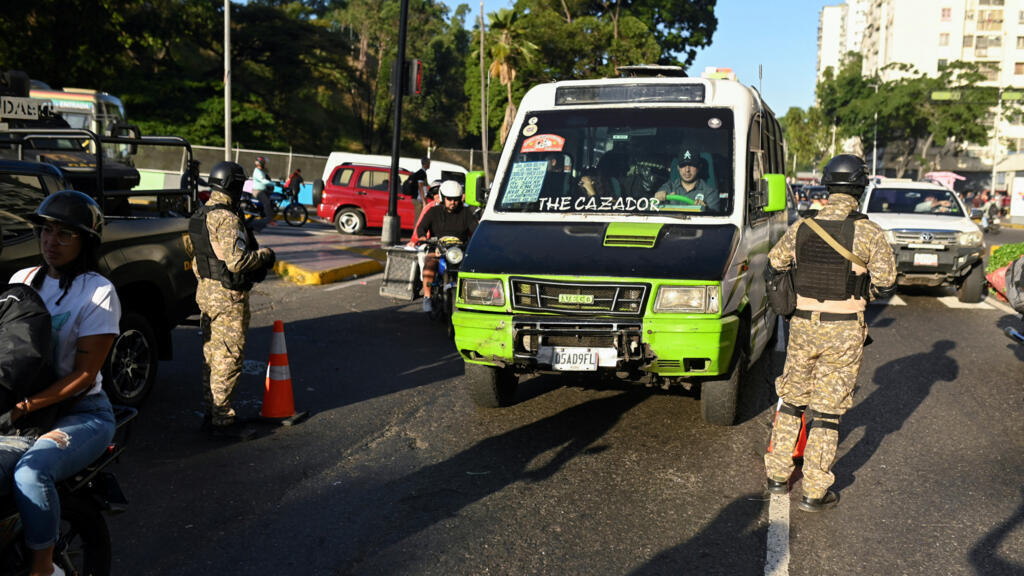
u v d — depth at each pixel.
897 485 5.19
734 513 4.68
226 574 3.88
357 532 4.36
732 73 8.24
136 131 7.40
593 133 7.07
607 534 4.38
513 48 50.97
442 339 9.44
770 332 7.99
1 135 7.29
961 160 100.38
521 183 6.95
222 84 55.12
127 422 3.64
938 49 102.38
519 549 4.18
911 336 10.27
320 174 36.78
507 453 5.64
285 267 13.70
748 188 6.64
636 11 60.81
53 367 3.30
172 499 4.75
